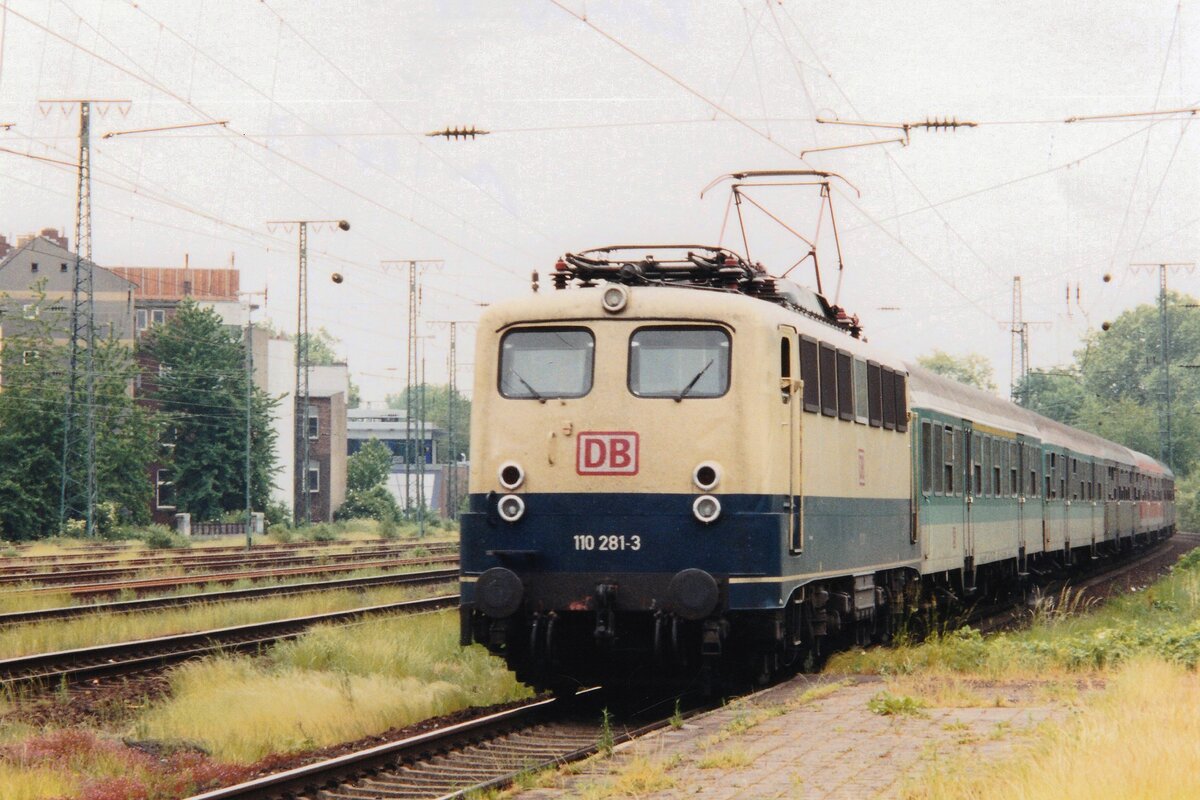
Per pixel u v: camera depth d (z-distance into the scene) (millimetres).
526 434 15508
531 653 15125
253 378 94000
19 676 17859
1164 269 93688
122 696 16953
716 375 15266
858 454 18984
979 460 27875
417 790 11750
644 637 15484
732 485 15094
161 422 74750
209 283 109375
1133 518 55594
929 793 9328
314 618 23875
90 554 50031
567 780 11180
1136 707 12047
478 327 15859
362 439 148125
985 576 29297
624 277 16359
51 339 70438
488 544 15516
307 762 13219
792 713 13664
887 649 19969
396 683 17859
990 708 13461
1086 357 165625
